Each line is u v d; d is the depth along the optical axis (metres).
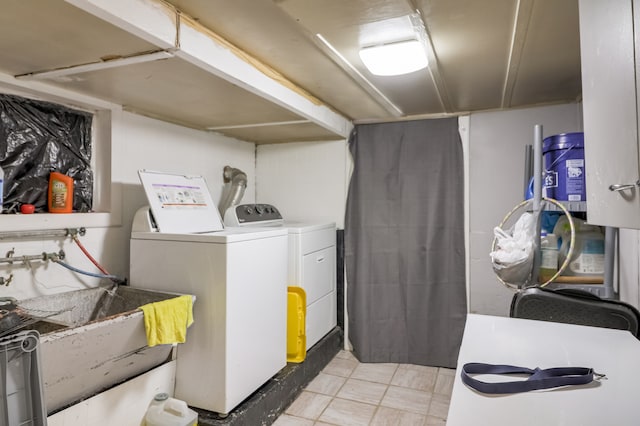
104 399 1.72
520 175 3.02
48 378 1.45
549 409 0.93
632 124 0.83
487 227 3.11
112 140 2.34
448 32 1.74
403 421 2.31
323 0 1.44
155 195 2.25
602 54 0.99
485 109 3.06
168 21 1.47
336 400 2.56
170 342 1.82
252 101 2.26
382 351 3.22
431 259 3.14
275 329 2.39
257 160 3.72
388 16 1.57
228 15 1.57
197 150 3.02
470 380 1.05
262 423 2.18
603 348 1.29
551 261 1.85
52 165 2.13
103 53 1.60
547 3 1.48
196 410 2.03
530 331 1.46
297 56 1.99
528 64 2.13
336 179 3.49
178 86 2.00
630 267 2.02
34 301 1.91
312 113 2.66
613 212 0.94
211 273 2.00
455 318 3.11
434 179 3.16
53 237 2.04
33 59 1.66
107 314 2.17
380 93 2.63
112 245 2.34
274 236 2.39
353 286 3.36
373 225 3.30
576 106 2.86
